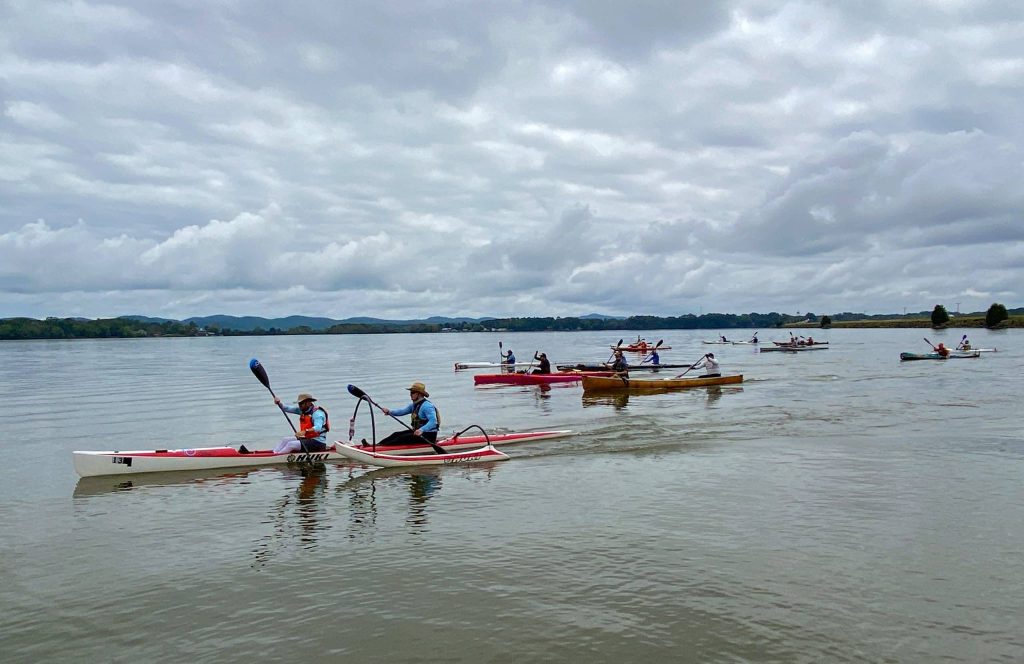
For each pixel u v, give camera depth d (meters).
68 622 6.80
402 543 8.98
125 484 12.55
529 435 16.22
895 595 7.09
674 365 41.41
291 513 10.53
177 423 20.97
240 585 7.66
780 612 6.75
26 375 44.41
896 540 8.71
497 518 10.02
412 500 11.20
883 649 6.03
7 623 6.79
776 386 28.89
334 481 12.71
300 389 33.16
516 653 6.07
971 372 35.75
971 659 5.86
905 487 11.27
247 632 6.54
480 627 6.55
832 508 10.12
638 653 6.02
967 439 15.48
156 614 6.95
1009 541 8.65
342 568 8.12
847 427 17.36
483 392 29.83
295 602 7.18
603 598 7.14
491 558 8.34
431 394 29.12
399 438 15.04
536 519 9.91
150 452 13.42
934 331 142.38
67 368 53.06
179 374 45.25
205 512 10.63
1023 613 6.67
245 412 23.78
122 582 7.79
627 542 8.80
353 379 39.69
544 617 6.73
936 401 22.80
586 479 12.32
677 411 21.17
